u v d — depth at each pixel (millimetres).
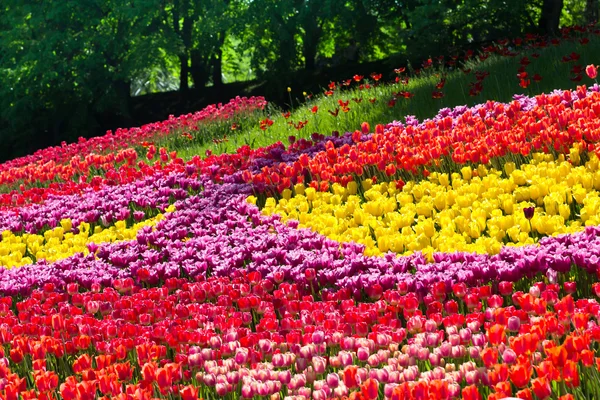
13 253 8398
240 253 7086
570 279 5551
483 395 4156
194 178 11031
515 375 3652
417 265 5812
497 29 24500
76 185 11805
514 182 8102
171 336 5176
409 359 4383
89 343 5391
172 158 13055
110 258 7570
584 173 7750
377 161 9344
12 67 31656
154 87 43406
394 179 9539
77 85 30969
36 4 30781
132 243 8359
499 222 6695
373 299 5734
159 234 8336
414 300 5129
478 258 5738
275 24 29641
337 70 30109
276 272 6160
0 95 30938
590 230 5820
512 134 9031
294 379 4238
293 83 30141
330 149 9922
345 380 4008
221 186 10391
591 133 8359
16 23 30500
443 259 5875
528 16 24922
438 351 4348
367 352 4426
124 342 5195
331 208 8594
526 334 4031
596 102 9461
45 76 29453
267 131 14398
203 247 7727
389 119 12797
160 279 7082
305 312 5348
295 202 8992
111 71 30484
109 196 10844
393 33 31422
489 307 5164
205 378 4465
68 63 30484
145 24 29891
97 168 13852
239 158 11281
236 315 5531
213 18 29594
